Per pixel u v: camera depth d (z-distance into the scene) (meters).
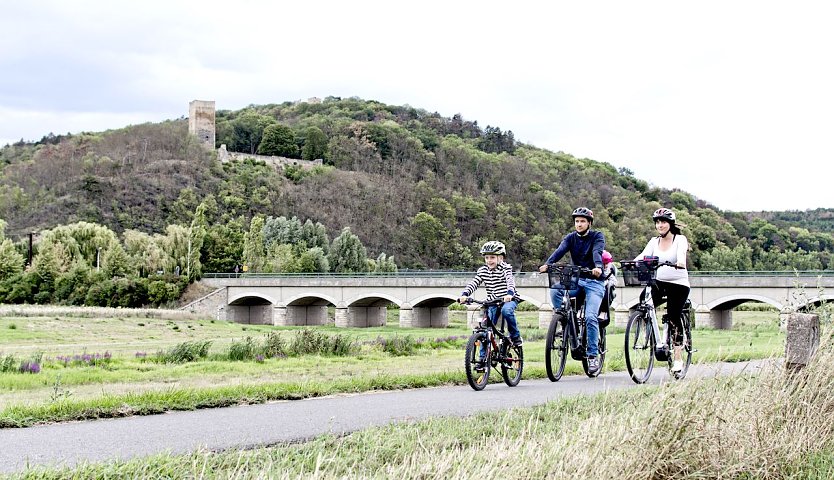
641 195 177.12
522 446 6.89
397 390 12.88
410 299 81.69
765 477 7.43
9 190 138.75
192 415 9.95
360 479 6.21
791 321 8.85
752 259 142.00
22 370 21.95
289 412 10.12
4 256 94.31
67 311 67.19
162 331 60.38
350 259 117.50
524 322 73.75
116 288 88.69
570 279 13.05
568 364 15.83
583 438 6.77
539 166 182.62
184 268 96.75
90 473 6.32
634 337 12.66
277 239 119.06
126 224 132.38
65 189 139.75
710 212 161.38
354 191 163.38
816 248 155.38
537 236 153.00
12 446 7.78
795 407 8.26
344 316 85.12
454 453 6.77
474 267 146.00
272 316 98.38
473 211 158.00
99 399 10.57
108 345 44.94
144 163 154.25
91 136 172.25
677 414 7.07
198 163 158.50
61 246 94.50
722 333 27.05
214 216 142.38
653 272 12.61
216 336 58.41
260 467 6.72
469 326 79.69
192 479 6.28
